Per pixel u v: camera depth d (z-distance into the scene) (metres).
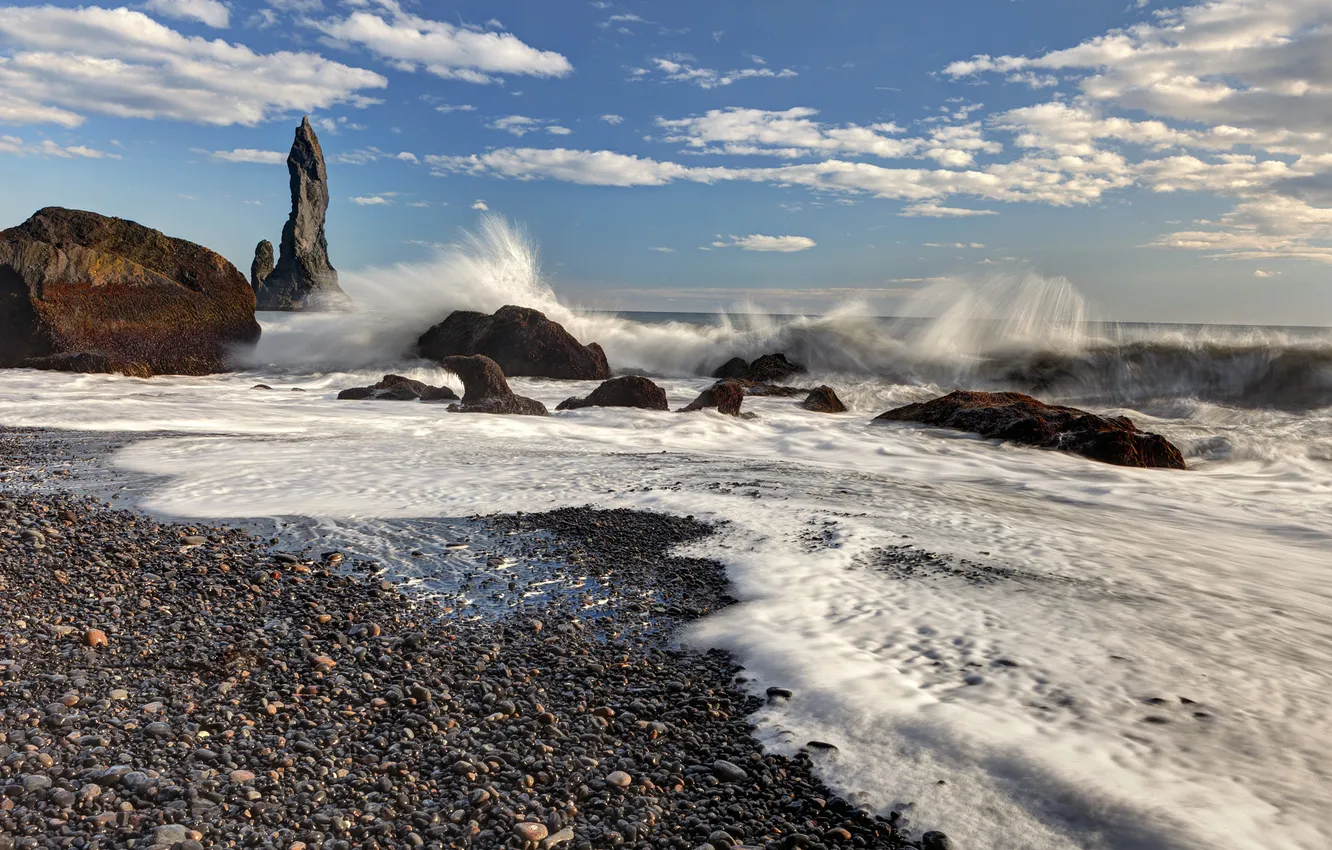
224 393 21.88
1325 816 3.32
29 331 25.84
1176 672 4.79
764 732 4.25
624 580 6.68
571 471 11.05
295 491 9.38
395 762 3.83
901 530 8.10
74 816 3.23
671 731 4.28
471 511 8.69
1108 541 8.04
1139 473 12.88
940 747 3.97
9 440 12.32
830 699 4.53
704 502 9.18
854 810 3.55
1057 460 13.98
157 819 3.27
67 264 26.53
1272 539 8.63
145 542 7.07
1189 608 5.95
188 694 4.40
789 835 3.39
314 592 6.19
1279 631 5.51
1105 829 3.30
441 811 3.49
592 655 5.27
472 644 5.39
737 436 16.38
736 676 4.95
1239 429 17.97
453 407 18.75
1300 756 3.82
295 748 3.91
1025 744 3.94
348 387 24.83
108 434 13.28
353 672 4.82
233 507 8.60
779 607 5.98
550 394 25.44
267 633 5.35
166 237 30.20
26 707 4.11
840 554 7.24
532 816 3.46
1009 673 4.78
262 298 175.00
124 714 4.10
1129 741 3.96
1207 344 25.30
